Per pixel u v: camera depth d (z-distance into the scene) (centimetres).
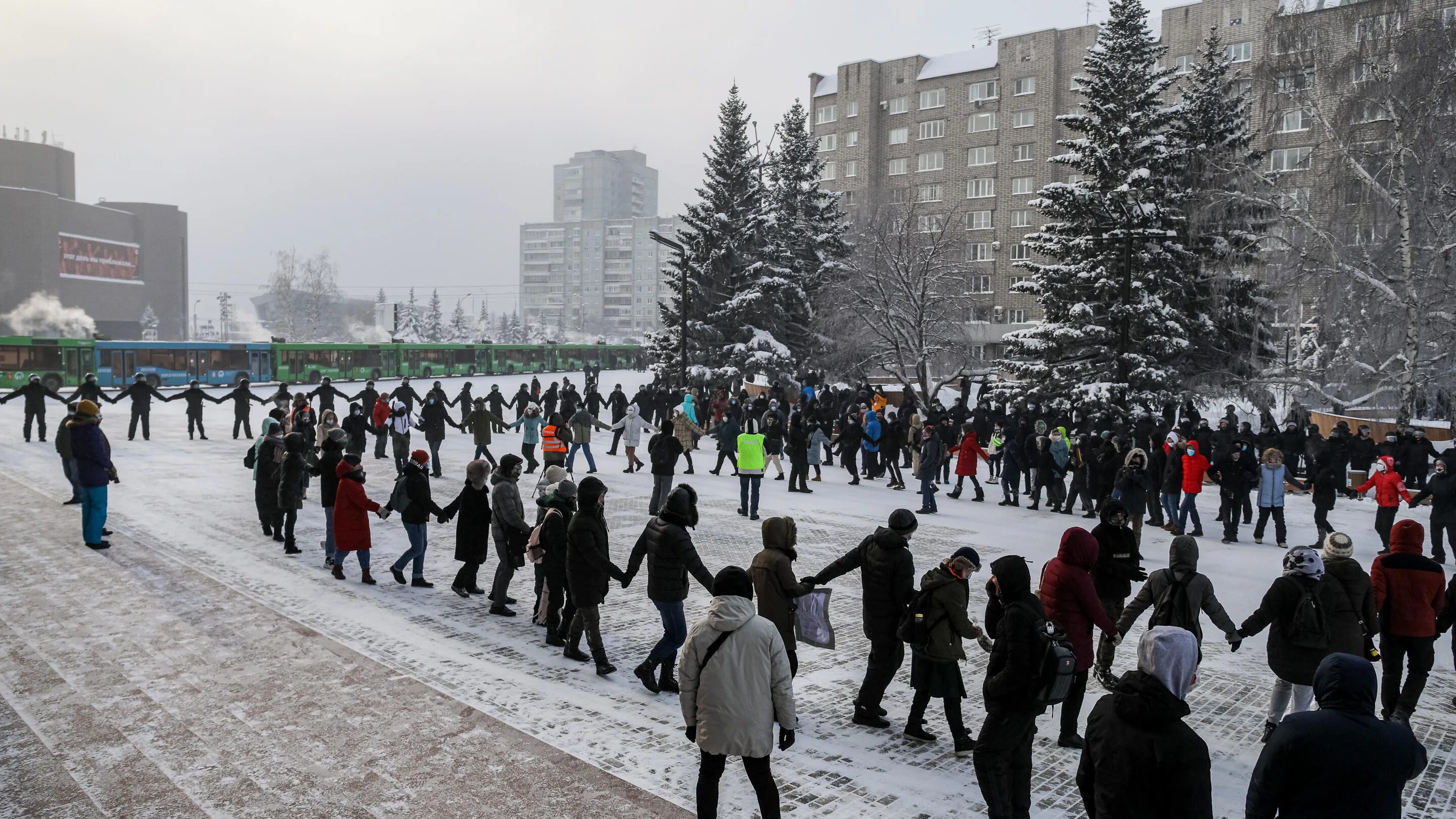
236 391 2784
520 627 937
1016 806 509
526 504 1675
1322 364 2892
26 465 2056
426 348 5912
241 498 1697
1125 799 345
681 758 610
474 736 629
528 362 6762
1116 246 2909
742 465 1593
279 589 1049
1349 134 2373
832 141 8200
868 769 608
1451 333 2359
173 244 17075
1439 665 898
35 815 500
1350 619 625
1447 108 2258
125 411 3744
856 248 4259
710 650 481
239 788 539
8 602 952
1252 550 1433
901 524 682
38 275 13900
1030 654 495
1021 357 3288
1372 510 1855
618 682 773
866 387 2895
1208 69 3200
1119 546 745
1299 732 346
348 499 1073
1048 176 7106
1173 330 2825
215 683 723
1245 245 2802
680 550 727
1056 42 7075
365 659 794
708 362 4062
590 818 510
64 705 670
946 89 7600
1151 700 346
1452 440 2475
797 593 700
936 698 757
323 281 12612
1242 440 1627
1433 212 2327
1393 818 334
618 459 2495
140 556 1185
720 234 4097
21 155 15100
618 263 19950
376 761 582
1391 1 2330
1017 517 1697
